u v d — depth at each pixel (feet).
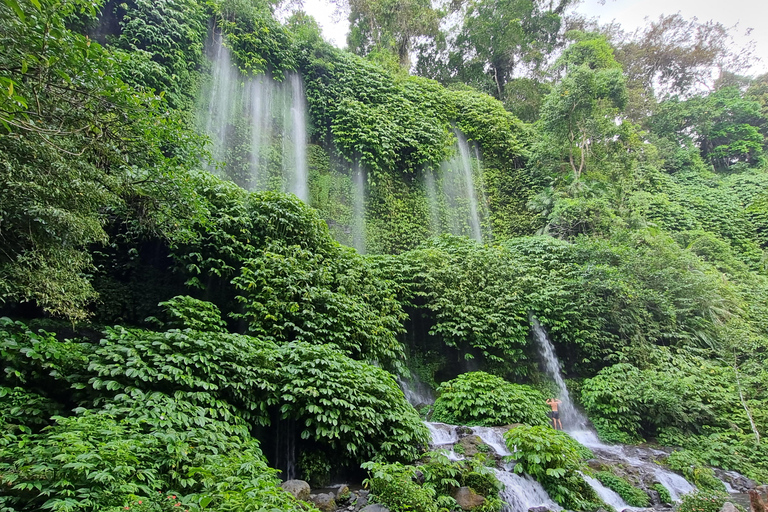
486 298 35.73
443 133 60.34
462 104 67.82
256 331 23.93
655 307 39.91
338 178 52.70
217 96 47.78
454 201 58.65
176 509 9.87
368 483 17.95
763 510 14.78
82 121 15.61
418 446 20.76
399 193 54.65
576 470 19.66
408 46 81.15
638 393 30.60
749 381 31.63
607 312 37.88
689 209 72.43
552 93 58.29
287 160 50.39
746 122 101.60
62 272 16.81
